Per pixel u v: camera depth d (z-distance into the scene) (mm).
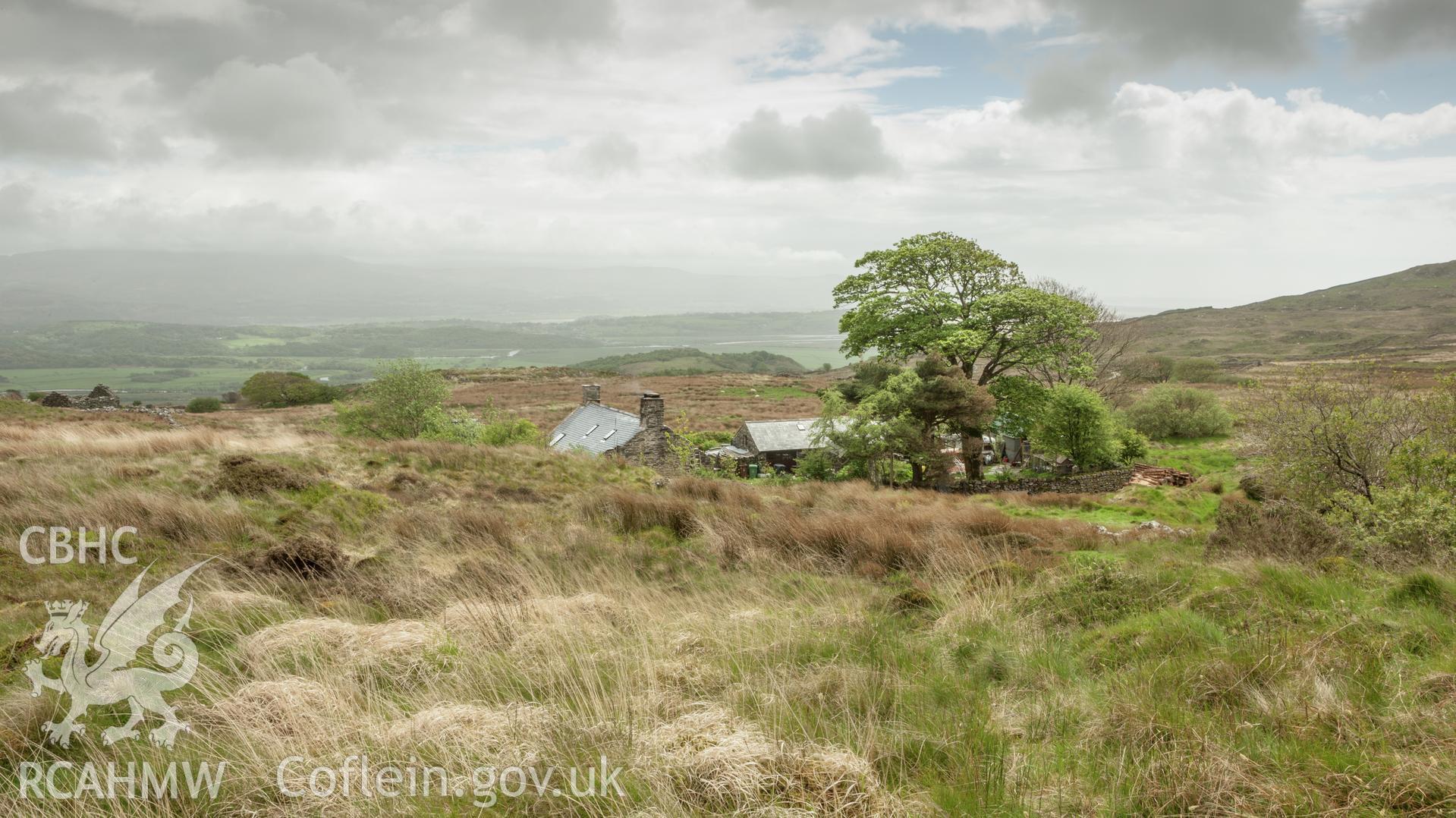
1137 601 7766
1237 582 7836
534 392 96125
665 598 8656
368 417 33500
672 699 5305
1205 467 37844
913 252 39406
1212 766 4051
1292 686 5117
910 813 3820
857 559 11078
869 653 6391
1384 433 15555
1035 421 39594
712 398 91312
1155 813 3771
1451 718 4496
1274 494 17844
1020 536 13242
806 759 4254
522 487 16875
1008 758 4484
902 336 38938
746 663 6062
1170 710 4855
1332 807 3699
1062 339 38219
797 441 43719
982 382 38906
